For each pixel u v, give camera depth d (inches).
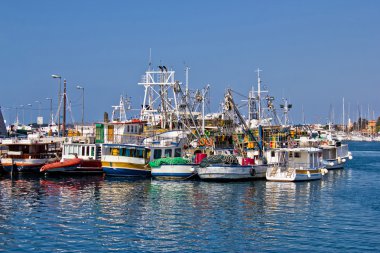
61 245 1549.0
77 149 3368.6
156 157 3253.0
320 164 3361.2
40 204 2187.5
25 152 3398.1
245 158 3147.1
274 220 1889.8
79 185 2810.0
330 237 1644.9
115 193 2509.8
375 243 1573.6
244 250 1505.9
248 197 2409.0
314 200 2347.4
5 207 2113.7
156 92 4047.7
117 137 3464.6
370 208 2145.7
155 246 1544.0
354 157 6530.5
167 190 2620.6
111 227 1768.0
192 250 1504.7
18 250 1499.8
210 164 2935.5
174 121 4015.8
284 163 3211.1
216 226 1790.1
